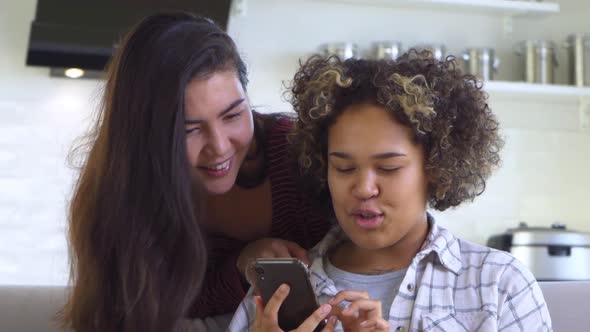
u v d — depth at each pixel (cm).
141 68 126
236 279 140
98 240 132
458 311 124
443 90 125
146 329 129
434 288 127
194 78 124
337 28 309
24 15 293
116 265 132
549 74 305
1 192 289
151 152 125
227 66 128
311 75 133
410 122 119
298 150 137
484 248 131
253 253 138
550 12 313
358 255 134
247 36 305
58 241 291
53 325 145
